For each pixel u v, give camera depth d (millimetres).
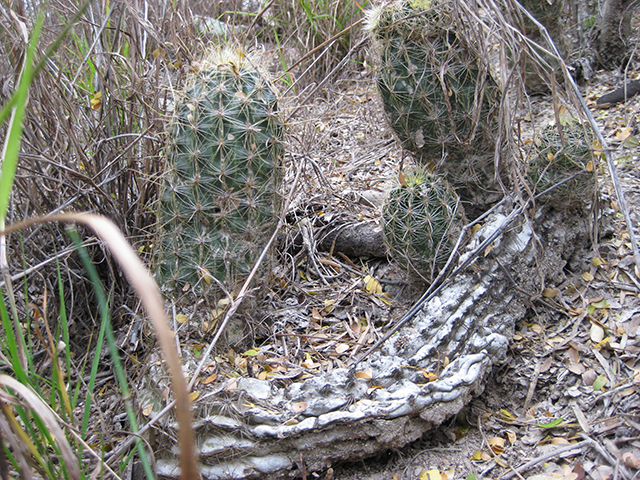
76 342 2010
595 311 1942
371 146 3178
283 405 1509
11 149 735
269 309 2092
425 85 1934
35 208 1892
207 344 1723
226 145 1643
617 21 3576
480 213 2184
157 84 2059
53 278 2021
